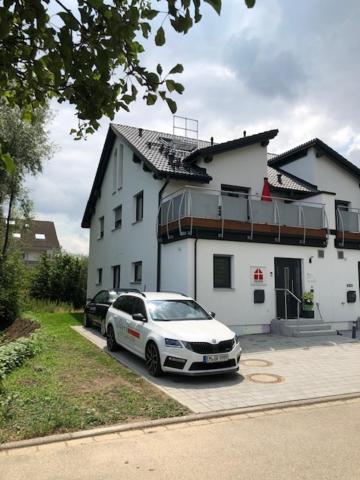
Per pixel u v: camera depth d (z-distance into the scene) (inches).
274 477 159.9
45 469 166.4
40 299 1056.8
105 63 121.3
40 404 239.9
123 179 830.5
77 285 1114.7
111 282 881.5
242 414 242.2
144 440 199.0
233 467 168.7
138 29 125.9
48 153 809.5
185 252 550.3
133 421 223.3
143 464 171.6
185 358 313.7
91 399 258.7
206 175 633.0
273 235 595.8
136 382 306.8
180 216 563.8
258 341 511.2
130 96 137.4
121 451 185.2
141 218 736.3
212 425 221.9
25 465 170.1
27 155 771.4
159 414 234.8
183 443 195.2
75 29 113.7
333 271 645.9
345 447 190.1
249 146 701.3
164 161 671.1
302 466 169.6
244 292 571.8
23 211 844.6
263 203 597.6
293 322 574.6
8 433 200.1
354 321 652.1
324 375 339.6
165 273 609.9
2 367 311.4
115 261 856.9
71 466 169.3
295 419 232.7
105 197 967.0
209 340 321.7
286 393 284.7
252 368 365.4
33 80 134.5
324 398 273.7
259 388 297.4
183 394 279.3
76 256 1186.0
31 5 107.1
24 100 155.5
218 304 552.7
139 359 388.8
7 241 841.5
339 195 781.9
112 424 217.8
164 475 161.5
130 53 131.0
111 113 137.9
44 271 1108.5
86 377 314.2
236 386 302.8
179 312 377.7
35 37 116.6
